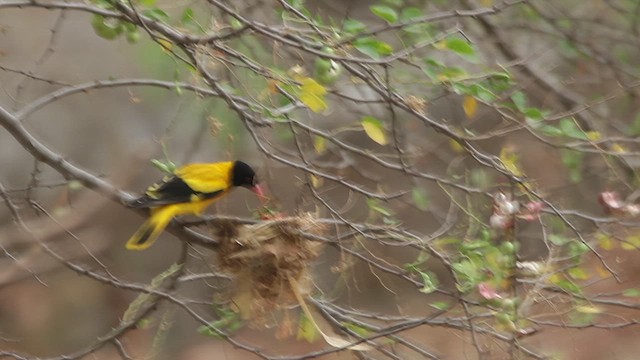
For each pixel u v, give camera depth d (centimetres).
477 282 882
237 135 1242
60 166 905
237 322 967
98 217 1847
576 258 983
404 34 1110
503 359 998
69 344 1927
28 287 1931
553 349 1307
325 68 888
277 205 984
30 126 1966
